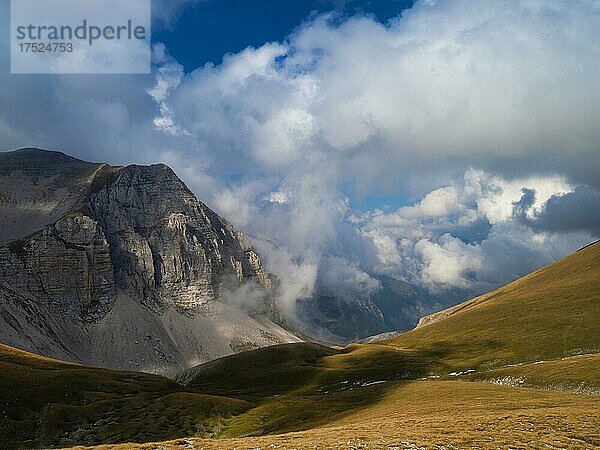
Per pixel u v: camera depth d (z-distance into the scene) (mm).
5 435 133375
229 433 120312
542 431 54375
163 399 154750
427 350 188625
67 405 155125
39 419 145500
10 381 167500
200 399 147375
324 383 177375
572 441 50719
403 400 100375
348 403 116312
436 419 66312
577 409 68312
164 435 126750
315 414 111438
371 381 165750
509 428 55969
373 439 52562
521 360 146250
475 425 58281
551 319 170000
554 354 143125
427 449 47156
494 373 128750
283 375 197250
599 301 173750
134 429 132000
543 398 84312
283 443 52812
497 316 198875
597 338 145375
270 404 136625
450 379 145000
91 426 141625
